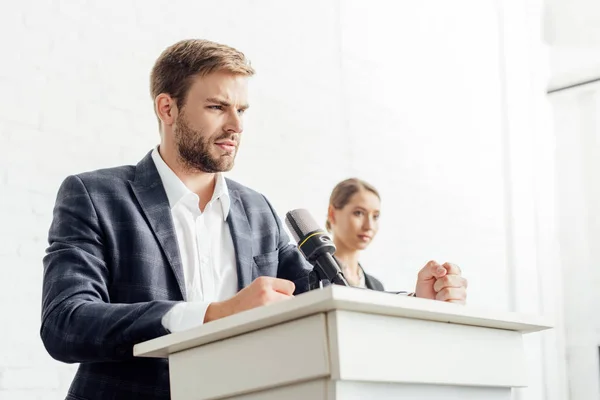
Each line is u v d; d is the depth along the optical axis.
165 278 1.38
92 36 2.53
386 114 3.52
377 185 3.40
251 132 2.95
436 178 3.69
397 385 0.88
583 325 4.01
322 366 0.81
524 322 1.02
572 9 4.14
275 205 2.97
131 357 1.24
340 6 3.43
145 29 2.67
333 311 0.82
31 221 2.29
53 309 1.22
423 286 1.30
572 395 3.98
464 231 3.76
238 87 1.54
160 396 1.27
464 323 0.99
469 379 0.97
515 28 4.23
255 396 0.90
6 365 2.17
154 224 1.40
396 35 3.67
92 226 1.36
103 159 2.48
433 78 3.80
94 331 1.14
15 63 2.34
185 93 1.51
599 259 4.01
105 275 1.33
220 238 1.50
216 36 2.91
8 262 2.23
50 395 2.24
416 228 3.53
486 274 3.83
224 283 1.46
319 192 3.14
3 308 2.20
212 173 1.54
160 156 1.52
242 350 0.91
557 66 4.17
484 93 4.05
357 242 2.97
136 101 2.60
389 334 0.87
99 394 1.27
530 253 4.04
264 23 3.10
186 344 0.97
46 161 2.35
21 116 2.32
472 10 4.09
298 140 3.12
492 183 3.97
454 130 3.84
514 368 1.06
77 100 2.46
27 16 2.39
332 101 3.29
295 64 3.18
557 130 4.20
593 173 4.07
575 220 4.11
